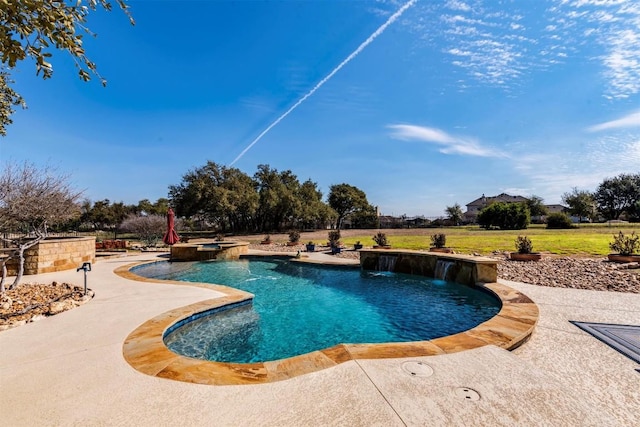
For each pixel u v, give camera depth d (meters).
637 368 3.53
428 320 6.37
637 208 47.06
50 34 2.54
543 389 2.72
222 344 5.12
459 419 2.25
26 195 8.45
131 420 2.36
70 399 2.68
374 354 3.58
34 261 9.59
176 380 3.03
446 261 9.71
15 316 5.11
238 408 2.51
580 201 49.31
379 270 11.73
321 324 6.17
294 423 2.27
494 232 27.56
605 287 7.41
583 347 4.13
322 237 28.53
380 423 2.23
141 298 6.64
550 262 10.31
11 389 2.86
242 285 9.73
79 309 5.75
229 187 39.75
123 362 3.46
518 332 4.33
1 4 2.17
